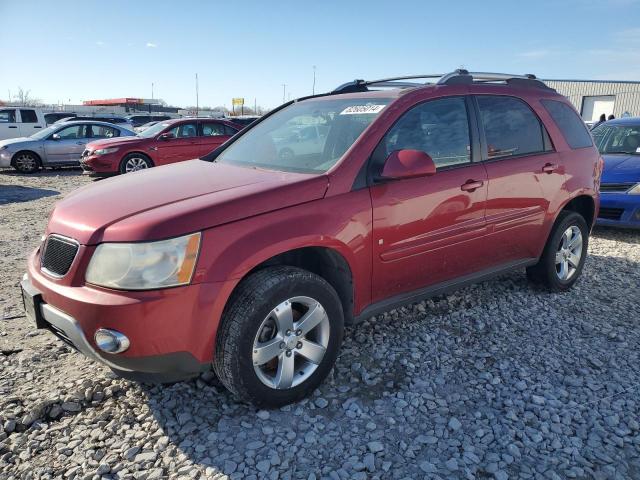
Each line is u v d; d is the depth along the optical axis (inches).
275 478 95.0
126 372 103.6
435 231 138.9
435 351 142.4
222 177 127.8
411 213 132.3
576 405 117.8
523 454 102.3
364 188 124.7
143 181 129.3
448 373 131.6
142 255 98.2
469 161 148.9
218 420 112.0
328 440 105.7
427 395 121.2
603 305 176.9
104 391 121.8
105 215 106.9
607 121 336.2
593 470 98.0
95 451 102.4
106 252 100.4
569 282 188.1
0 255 233.6
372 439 106.2
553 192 171.6
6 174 594.9
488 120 156.4
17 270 211.3
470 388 125.0
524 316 165.9
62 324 104.1
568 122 183.9
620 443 105.0
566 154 177.3
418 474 96.7
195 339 102.3
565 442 105.5
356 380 127.6
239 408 115.8
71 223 108.6
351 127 136.9
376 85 173.5
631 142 300.2
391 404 118.3
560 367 135.1
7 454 101.2
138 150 506.0
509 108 164.6
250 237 106.5
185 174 135.0
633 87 1505.9
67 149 612.7
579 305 176.2
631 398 120.9
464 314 166.6
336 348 122.6
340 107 150.1
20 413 113.3
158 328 98.6
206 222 103.0
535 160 165.8
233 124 561.9
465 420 112.8
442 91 147.3
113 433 107.9
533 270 184.9
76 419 112.3
